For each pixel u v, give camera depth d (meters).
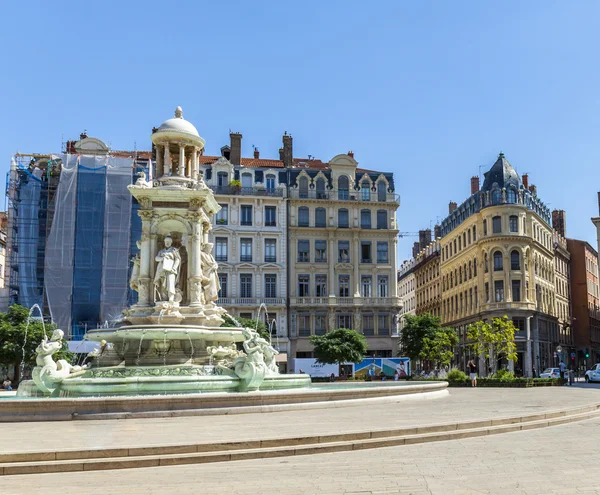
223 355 25.92
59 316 62.47
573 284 108.44
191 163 29.33
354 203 75.88
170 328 25.02
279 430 14.85
